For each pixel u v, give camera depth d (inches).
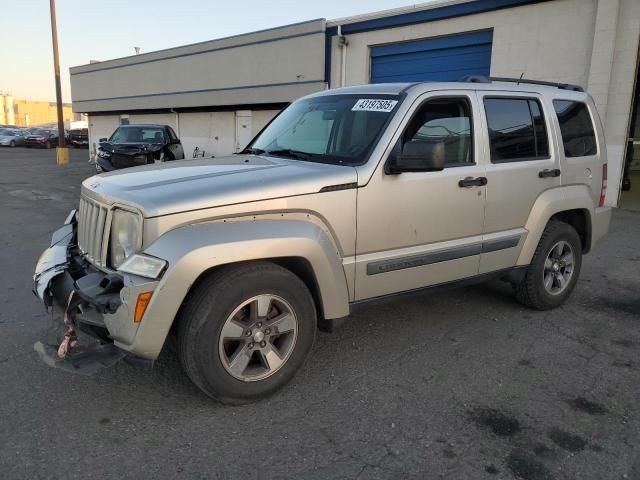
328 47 677.9
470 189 164.4
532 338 176.4
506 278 189.0
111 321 117.3
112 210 127.3
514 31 492.4
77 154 1293.1
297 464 109.3
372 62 636.7
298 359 136.2
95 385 138.9
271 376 132.1
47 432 118.0
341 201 138.2
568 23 457.7
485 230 172.2
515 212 179.6
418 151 138.3
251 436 118.5
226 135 922.1
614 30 423.2
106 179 142.9
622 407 133.8
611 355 164.4
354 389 140.1
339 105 168.6
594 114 211.9
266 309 128.6
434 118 159.0
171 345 157.9
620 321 193.3
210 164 153.0
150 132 600.1
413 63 594.6
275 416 126.7
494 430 122.8
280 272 129.4
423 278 159.6
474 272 172.9
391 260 149.9
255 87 803.4
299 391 138.6
